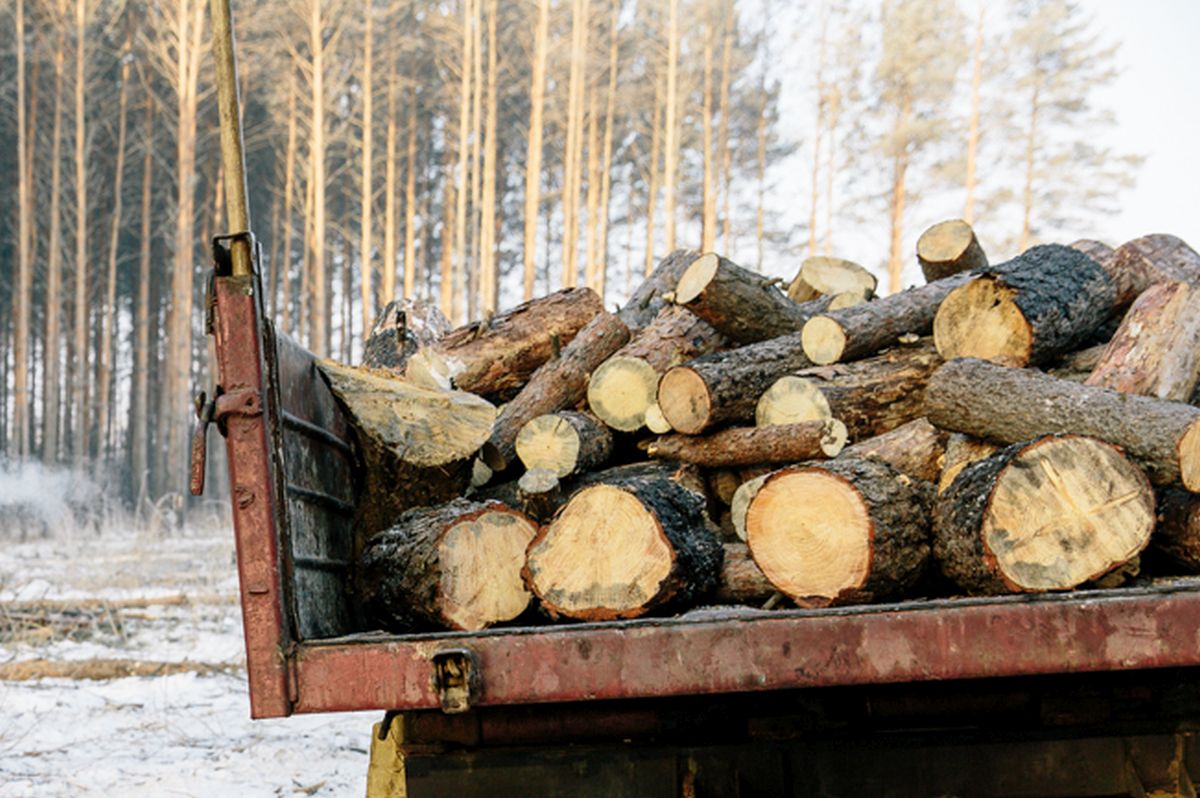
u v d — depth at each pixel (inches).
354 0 1486.2
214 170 1759.4
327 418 129.8
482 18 1541.6
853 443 161.9
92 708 255.9
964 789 99.0
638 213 1943.9
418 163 1988.2
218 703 265.1
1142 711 99.1
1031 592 102.6
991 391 132.0
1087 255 167.9
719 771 100.8
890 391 163.2
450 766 103.2
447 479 144.6
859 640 88.0
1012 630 86.4
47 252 1679.4
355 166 1812.3
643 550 109.1
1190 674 99.2
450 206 1680.6
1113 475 102.7
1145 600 85.7
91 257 1736.0
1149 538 101.7
